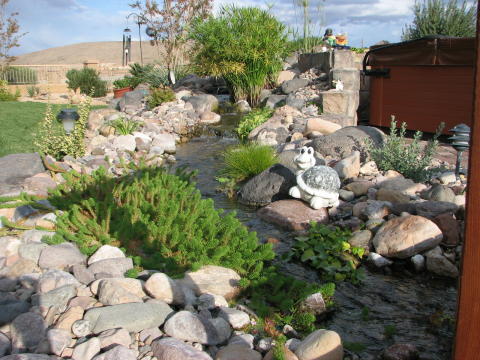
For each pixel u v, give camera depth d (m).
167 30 20.83
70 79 22.59
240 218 5.89
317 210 5.71
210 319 3.01
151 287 3.18
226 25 15.97
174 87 19.27
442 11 15.05
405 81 10.41
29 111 13.20
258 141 9.83
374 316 3.61
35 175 5.75
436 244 4.52
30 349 2.63
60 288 3.19
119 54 54.34
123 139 9.41
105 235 4.20
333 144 7.91
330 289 3.75
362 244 4.82
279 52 16.08
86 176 5.77
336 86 12.14
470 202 1.56
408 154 6.83
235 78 16.03
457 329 1.65
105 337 2.65
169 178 6.09
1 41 24.27
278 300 3.63
